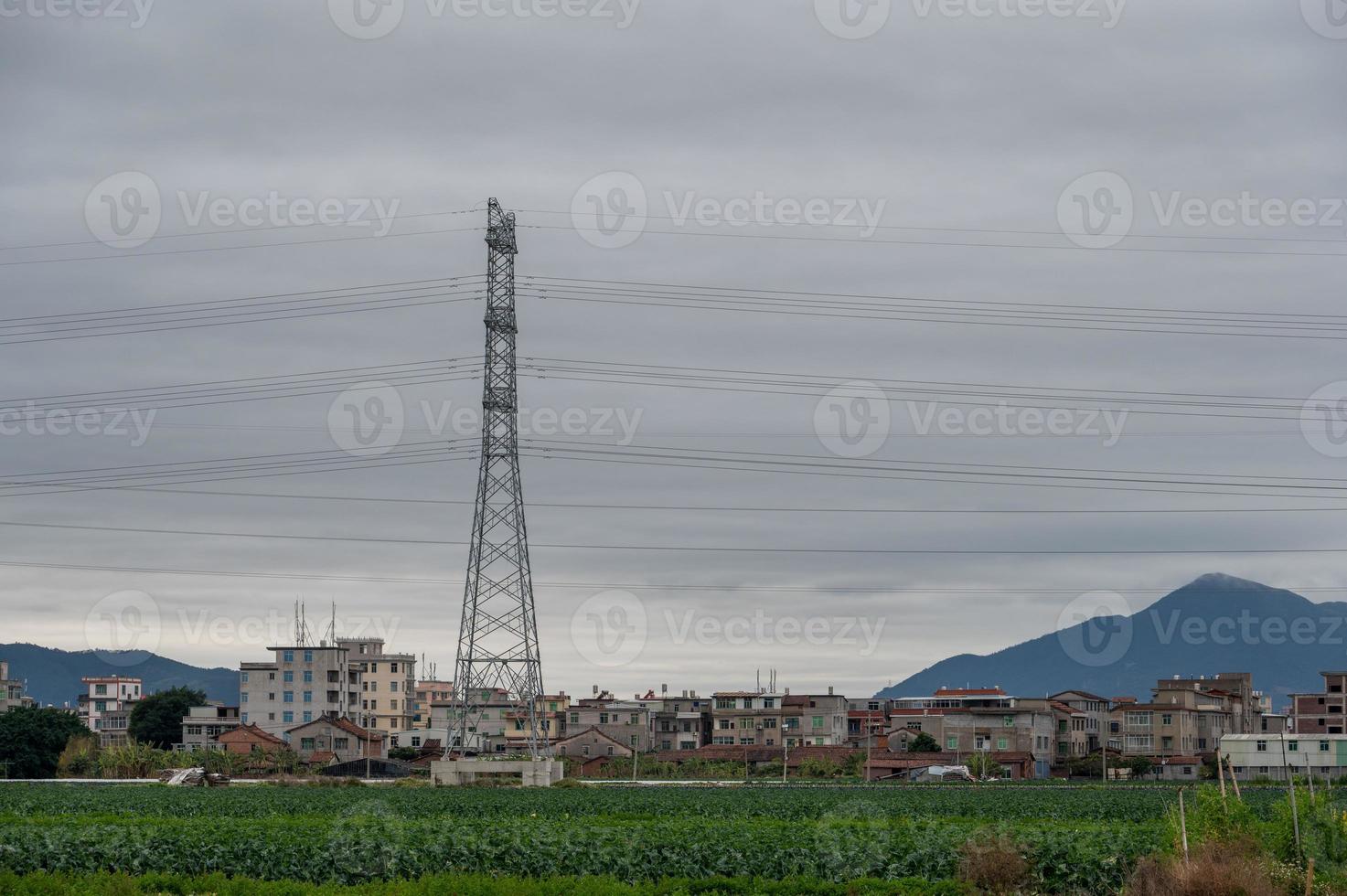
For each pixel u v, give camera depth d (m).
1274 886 34.06
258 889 39.53
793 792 93.38
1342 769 127.00
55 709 146.50
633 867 44.38
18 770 132.38
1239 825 38.31
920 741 151.88
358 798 81.06
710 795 87.00
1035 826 56.00
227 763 137.62
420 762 144.12
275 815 64.75
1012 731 151.38
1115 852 42.72
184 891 40.72
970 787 106.44
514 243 96.00
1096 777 141.88
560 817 63.00
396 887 38.75
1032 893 40.75
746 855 45.12
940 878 43.44
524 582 97.06
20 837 47.25
